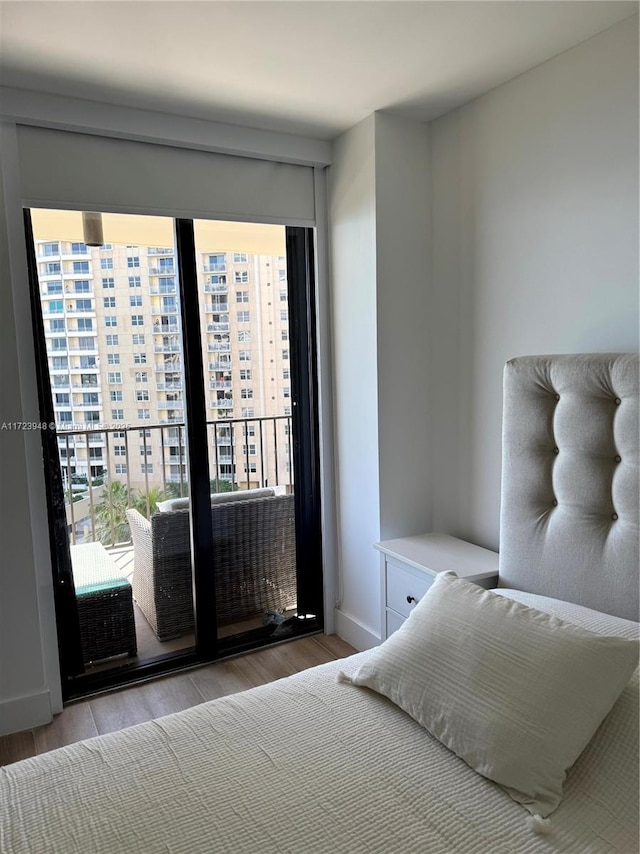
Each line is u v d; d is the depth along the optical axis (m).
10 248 2.14
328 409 2.89
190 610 2.78
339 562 2.97
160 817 1.17
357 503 2.78
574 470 1.84
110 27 1.71
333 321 2.83
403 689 1.48
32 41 1.79
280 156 2.61
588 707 1.27
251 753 1.36
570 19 1.77
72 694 2.50
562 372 1.85
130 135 2.29
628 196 1.83
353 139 2.56
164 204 2.43
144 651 2.71
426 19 1.73
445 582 1.72
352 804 1.20
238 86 2.14
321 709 1.53
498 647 1.41
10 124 2.12
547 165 2.08
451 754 1.35
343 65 2.01
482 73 2.11
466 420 2.53
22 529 2.21
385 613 2.50
